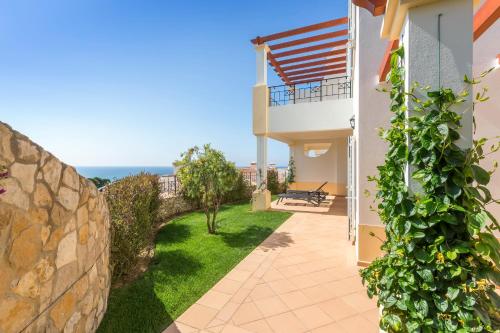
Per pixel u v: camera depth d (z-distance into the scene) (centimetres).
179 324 221
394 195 152
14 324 123
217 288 288
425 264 138
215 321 226
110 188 418
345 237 495
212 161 511
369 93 338
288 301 260
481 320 119
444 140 129
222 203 916
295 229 558
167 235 510
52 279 153
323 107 698
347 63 784
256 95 757
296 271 334
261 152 767
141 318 229
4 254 117
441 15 147
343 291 280
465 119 138
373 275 169
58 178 160
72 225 176
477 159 134
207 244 449
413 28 153
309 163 1151
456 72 144
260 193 770
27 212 132
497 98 284
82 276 189
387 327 149
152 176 623
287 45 729
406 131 146
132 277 315
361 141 340
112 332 209
